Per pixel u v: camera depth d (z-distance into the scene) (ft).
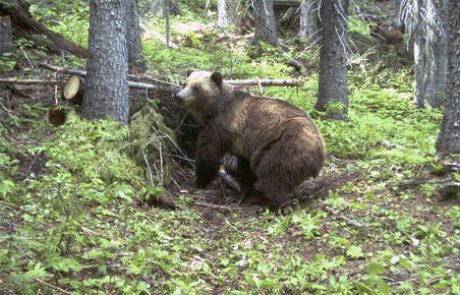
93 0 29.63
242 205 30.35
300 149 27.25
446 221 24.14
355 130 40.52
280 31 85.71
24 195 23.36
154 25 71.31
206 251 22.86
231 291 18.93
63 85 32.94
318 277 19.76
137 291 18.22
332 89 43.83
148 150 30.32
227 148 30.32
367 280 18.12
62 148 27.09
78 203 22.34
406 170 29.60
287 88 47.80
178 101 29.35
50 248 18.40
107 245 19.90
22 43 37.14
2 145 26.22
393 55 79.82
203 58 50.52
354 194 27.84
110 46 29.86
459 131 28.45
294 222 24.44
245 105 29.91
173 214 26.40
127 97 31.27
